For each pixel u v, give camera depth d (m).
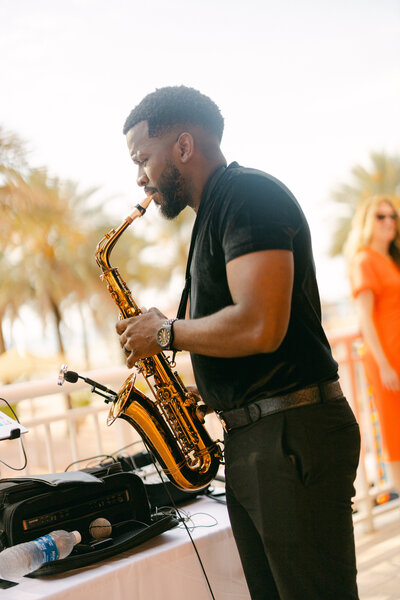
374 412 3.93
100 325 26.80
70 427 2.87
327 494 1.58
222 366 1.66
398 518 3.87
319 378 1.60
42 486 1.81
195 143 1.74
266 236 1.49
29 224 22.25
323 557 1.57
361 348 3.92
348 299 36.88
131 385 2.03
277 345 1.49
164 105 1.74
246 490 1.65
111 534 1.86
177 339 1.63
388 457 3.49
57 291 24.41
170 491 2.20
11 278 24.53
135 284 28.39
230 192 1.59
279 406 1.58
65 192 24.06
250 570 1.78
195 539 1.86
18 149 20.95
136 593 1.71
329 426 1.59
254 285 1.47
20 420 2.71
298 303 1.62
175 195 1.79
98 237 24.97
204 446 2.04
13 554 1.64
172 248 29.09
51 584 1.63
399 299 3.44
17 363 20.14
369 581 3.10
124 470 2.39
